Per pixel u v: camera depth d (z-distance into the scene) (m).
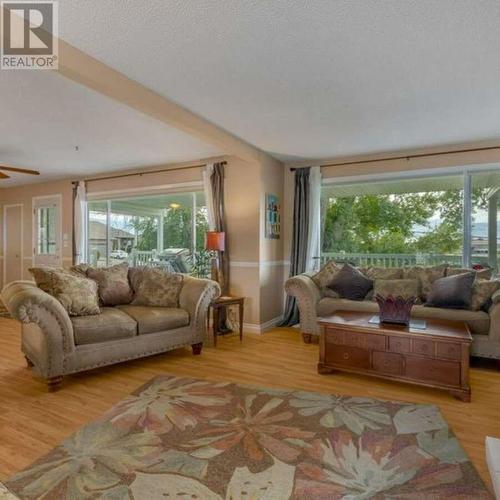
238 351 3.89
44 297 2.82
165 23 1.99
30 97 3.00
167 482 1.72
